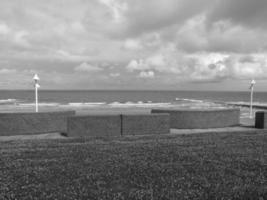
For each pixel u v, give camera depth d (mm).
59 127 13570
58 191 4605
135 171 5734
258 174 5562
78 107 38938
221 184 4957
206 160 6641
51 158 6875
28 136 12141
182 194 4457
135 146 8469
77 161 6570
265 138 9938
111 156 7070
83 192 4559
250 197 4367
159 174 5543
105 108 36219
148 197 4328
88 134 12102
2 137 11859
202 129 14539
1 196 4340
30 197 4324
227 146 8406
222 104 50562
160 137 10648
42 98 81500
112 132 12273
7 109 33938
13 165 6184
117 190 4672
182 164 6277
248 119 19359
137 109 33281
